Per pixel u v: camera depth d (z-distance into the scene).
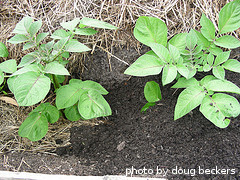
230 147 0.52
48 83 0.47
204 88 0.53
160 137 0.55
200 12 0.62
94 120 0.61
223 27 0.55
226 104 0.50
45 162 0.54
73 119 0.58
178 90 0.61
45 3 0.67
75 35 0.63
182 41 0.55
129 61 0.63
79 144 0.57
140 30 0.54
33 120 0.55
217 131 0.55
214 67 0.53
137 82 0.64
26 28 0.52
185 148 0.53
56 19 0.65
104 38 0.63
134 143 0.55
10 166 0.53
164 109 0.60
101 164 0.52
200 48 0.54
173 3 0.61
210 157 0.51
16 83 0.46
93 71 0.65
